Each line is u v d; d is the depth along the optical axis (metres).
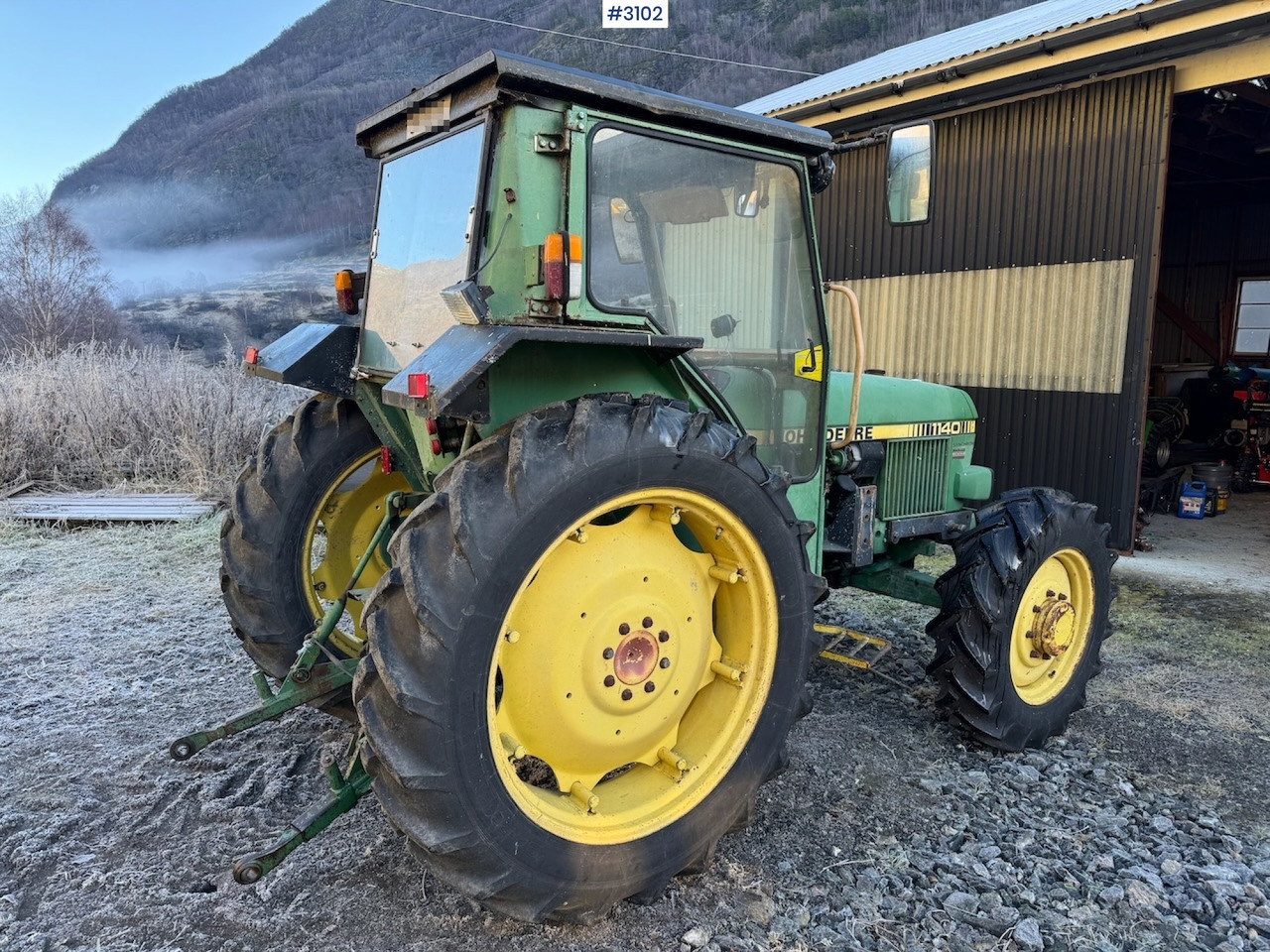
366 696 1.92
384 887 2.37
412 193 2.61
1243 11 4.96
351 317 3.21
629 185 2.32
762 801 2.85
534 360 2.20
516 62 1.98
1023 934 2.22
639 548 2.26
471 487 1.91
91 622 4.43
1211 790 3.00
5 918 2.22
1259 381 8.98
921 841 2.64
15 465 7.53
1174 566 5.91
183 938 2.16
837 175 7.62
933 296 7.06
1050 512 3.21
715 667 2.48
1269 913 2.34
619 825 2.20
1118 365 6.00
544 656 2.12
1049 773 3.11
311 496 3.08
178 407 8.10
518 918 2.05
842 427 3.30
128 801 2.76
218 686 3.65
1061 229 6.22
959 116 6.72
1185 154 10.28
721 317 2.64
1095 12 5.97
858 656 4.07
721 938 2.19
